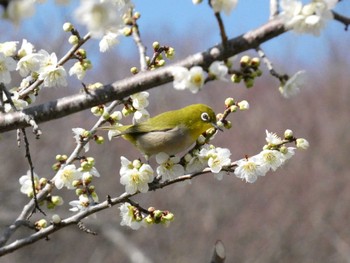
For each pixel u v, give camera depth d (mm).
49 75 5246
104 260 20922
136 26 5258
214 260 5770
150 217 5156
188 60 4020
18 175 18656
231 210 25922
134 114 5672
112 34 5219
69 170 5336
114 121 5738
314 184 28516
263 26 3957
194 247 23859
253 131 32719
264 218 26609
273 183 27672
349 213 27422
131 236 21484
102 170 21375
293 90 4141
